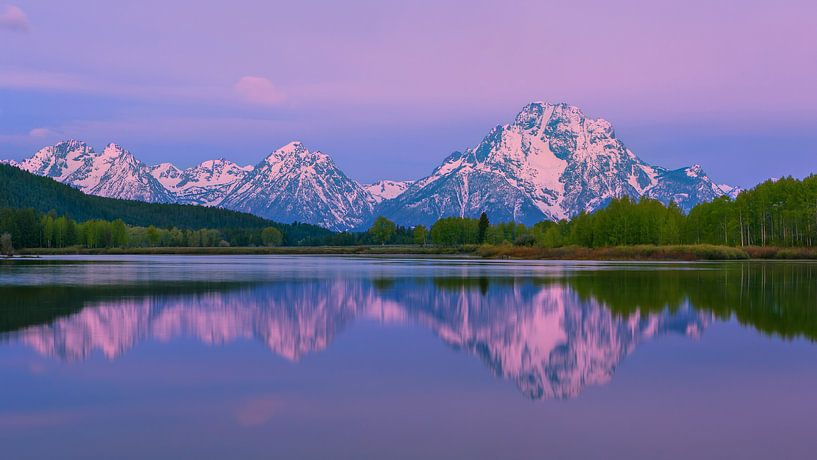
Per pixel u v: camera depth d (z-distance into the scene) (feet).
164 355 100.27
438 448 59.67
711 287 207.00
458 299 180.65
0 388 80.18
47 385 81.51
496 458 57.31
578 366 93.35
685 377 85.97
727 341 111.45
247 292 199.41
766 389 79.51
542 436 62.85
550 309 157.48
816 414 69.36
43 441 61.41
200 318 140.26
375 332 124.26
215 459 57.00
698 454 58.13
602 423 66.80
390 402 74.33
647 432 63.98
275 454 58.18
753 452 58.54
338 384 82.69
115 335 117.50
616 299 175.11
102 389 79.77
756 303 162.20
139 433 63.67
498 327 130.62
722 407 72.08
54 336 115.85
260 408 71.92
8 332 119.85
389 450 59.11
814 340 111.45
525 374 88.38
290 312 151.94
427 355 101.55
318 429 64.85
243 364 94.12
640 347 107.45
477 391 79.51
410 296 188.96
